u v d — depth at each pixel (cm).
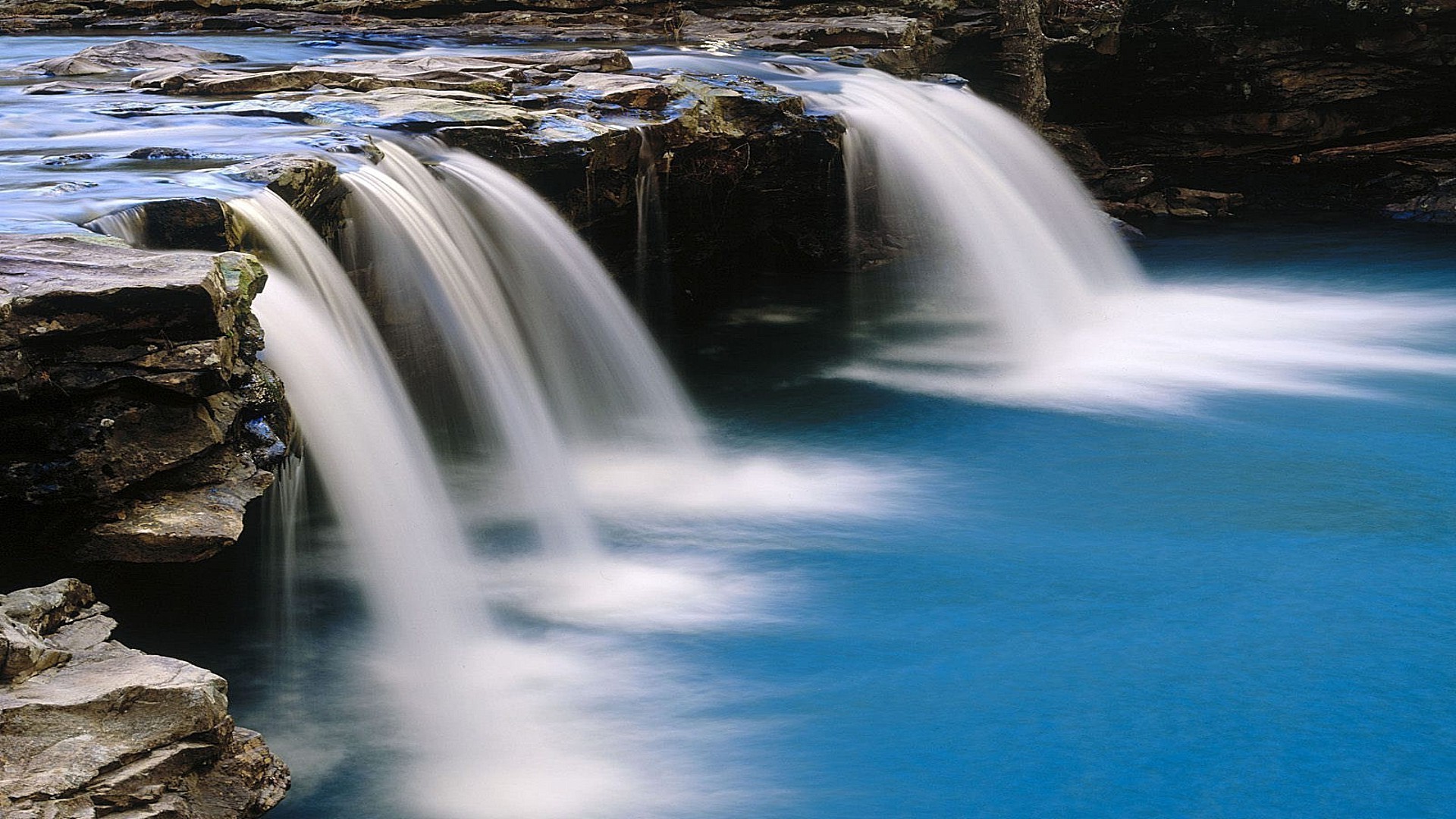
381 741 742
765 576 970
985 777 729
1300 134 2342
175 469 657
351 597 868
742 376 1478
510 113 1235
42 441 622
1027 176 1898
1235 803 714
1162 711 796
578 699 796
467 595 921
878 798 708
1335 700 812
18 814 503
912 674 834
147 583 770
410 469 937
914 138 1730
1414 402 1372
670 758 738
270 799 627
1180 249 2116
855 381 1462
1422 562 1001
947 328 1678
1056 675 837
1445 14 2220
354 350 934
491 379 1109
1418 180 2327
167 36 2123
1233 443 1256
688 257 1619
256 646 825
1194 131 2372
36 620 593
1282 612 922
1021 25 2155
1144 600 938
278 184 917
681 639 873
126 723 560
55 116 1198
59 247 682
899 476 1179
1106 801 712
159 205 821
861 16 2186
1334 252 2070
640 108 1409
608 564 986
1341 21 2236
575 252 1234
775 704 796
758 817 689
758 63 1834
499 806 689
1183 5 2250
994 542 1034
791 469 1194
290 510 848
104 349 626
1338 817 705
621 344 1268
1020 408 1370
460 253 1119
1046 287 1772
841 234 1772
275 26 2208
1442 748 766
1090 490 1145
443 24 2230
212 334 648
